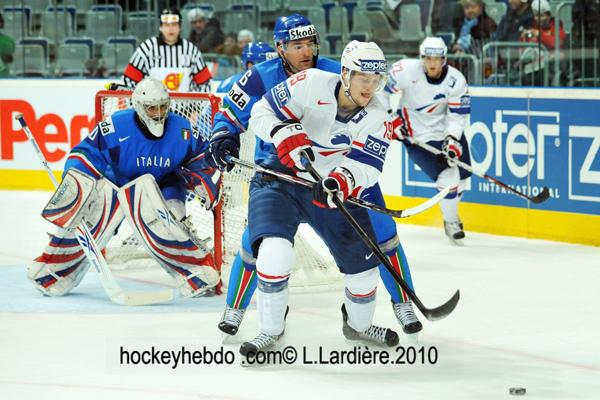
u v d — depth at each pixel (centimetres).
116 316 1314
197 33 2672
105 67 2753
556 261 1744
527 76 2183
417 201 2183
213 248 1614
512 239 2006
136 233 1423
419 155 1969
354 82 998
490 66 2245
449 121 1945
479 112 2088
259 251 1047
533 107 1986
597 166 1884
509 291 1485
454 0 2308
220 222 1500
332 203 1002
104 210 1417
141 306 1380
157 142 1429
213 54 2664
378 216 1162
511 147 2031
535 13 2152
